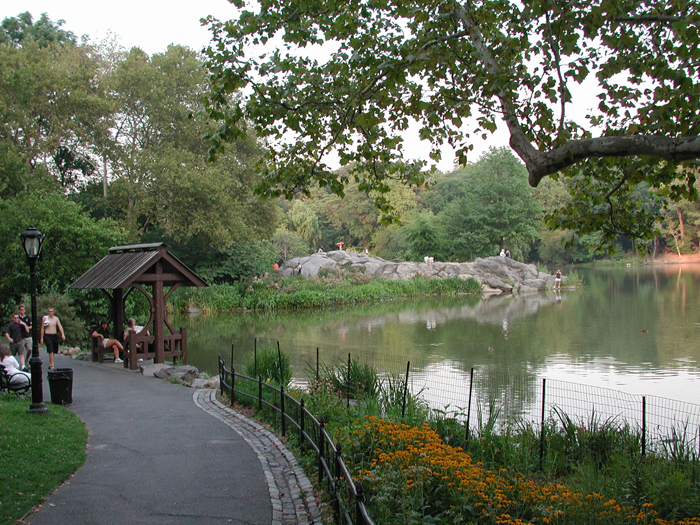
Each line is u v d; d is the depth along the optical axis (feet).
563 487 19.20
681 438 28.07
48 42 132.16
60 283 75.56
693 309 97.50
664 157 16.31
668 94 20.18
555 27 22.13
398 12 25.39
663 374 48.88
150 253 53.67
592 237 255.09
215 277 138.51
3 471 21.07
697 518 18.39
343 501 17.01
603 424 29.96
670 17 20.02
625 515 18.12
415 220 215.72
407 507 16.65
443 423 29.27
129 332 53.26
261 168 30.17
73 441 26.63
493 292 161.48
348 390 37.24
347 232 286.46
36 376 31.42
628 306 106.73
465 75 25.48
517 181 202.39
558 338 71.15
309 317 108.37
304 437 24.72
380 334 80.33
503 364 54.70
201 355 65.00
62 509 18.85
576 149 18.10
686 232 266.36
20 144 99.86
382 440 22.11
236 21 24.08
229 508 18.94
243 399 35.68
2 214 76.23
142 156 114.42
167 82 121.19
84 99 103.50
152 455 25.13
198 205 117.60
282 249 223.30
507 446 26.08
